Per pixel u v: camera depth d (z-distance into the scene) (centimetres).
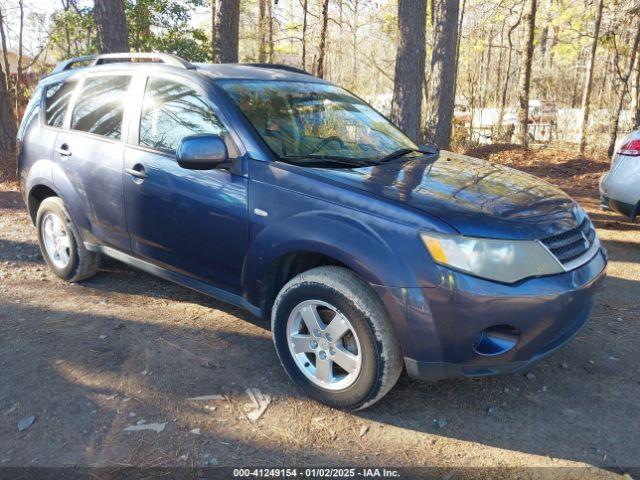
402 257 276
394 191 302
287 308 319
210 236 357
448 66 1220
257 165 335
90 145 430
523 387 340
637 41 1429
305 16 1795
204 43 1445
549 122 1903
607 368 362
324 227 299
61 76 491
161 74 401
